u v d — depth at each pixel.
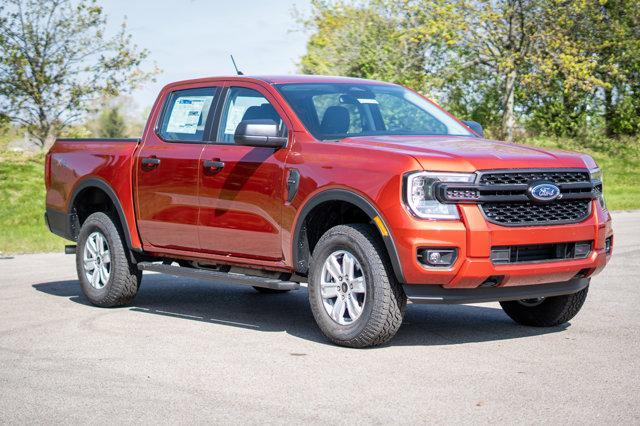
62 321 7.49
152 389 5.20
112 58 25.84
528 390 5.03
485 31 30.92
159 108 7.98
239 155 7.02
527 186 6.00
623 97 35.31
